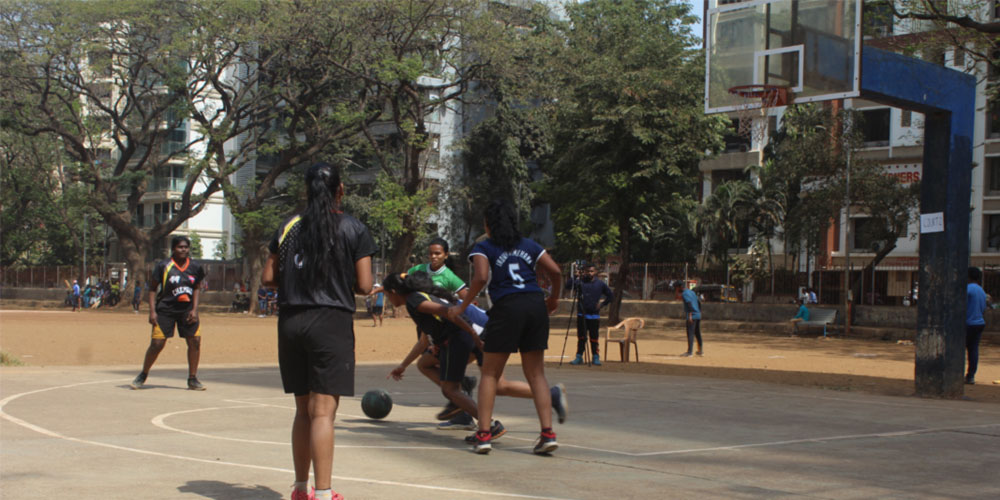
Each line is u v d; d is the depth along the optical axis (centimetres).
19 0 3991
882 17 2242
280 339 451
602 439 708
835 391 1170
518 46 3703
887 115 4416
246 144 4553
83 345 2033
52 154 5447
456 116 5675
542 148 5147
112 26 4147
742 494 500
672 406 941
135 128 5047
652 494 497
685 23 4028
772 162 4272
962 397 1126
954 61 2616
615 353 2102
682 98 2964
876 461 611
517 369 1488
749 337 2970
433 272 868
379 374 1336
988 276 2977
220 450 623
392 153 5100
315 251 443
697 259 4672
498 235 638
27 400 907
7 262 6481
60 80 4294
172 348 1966
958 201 1134
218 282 5400
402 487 506
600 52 3192
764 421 825
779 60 1220
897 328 2977
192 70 4281
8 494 468
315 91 4238
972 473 571
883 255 3441
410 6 3534
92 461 570
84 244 5675
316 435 433
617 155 3027
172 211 6712
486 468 574
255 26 3881
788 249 4600
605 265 3909
